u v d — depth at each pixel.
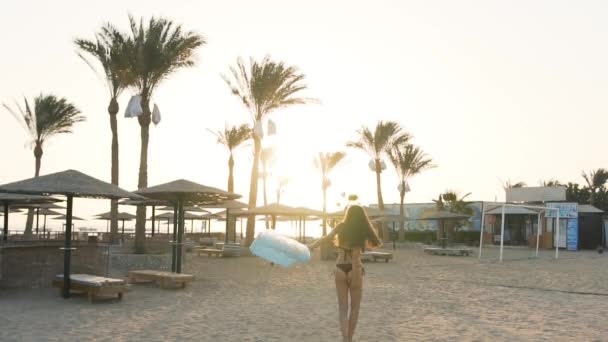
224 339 7.91
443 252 33.00
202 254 30.31
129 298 12.08
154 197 16.80
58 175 11.86
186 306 11.04
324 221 40.69
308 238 41.41
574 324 9.42
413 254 32.97
